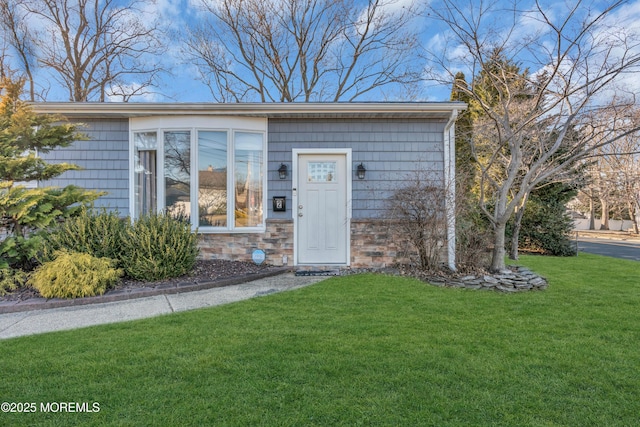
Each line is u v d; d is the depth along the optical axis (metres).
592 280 5.19
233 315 3.40
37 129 5.11
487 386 2.09
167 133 5.66
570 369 2.30
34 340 2.76
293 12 13.00
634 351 2.58
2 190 4.38
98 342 2.71
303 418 1.78
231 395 1.98
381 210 5.85
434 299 3.98
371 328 3.02
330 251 5.96
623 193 16.31
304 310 3.56
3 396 1.96
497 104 6.84
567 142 6.02
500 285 4.61
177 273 4.76
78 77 12.89
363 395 1.99
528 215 9.12
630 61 4.48
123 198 5.73
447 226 5.34
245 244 5.83
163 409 1.84
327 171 5.95
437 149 5.84
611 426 1.74
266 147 5.85
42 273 3.90
